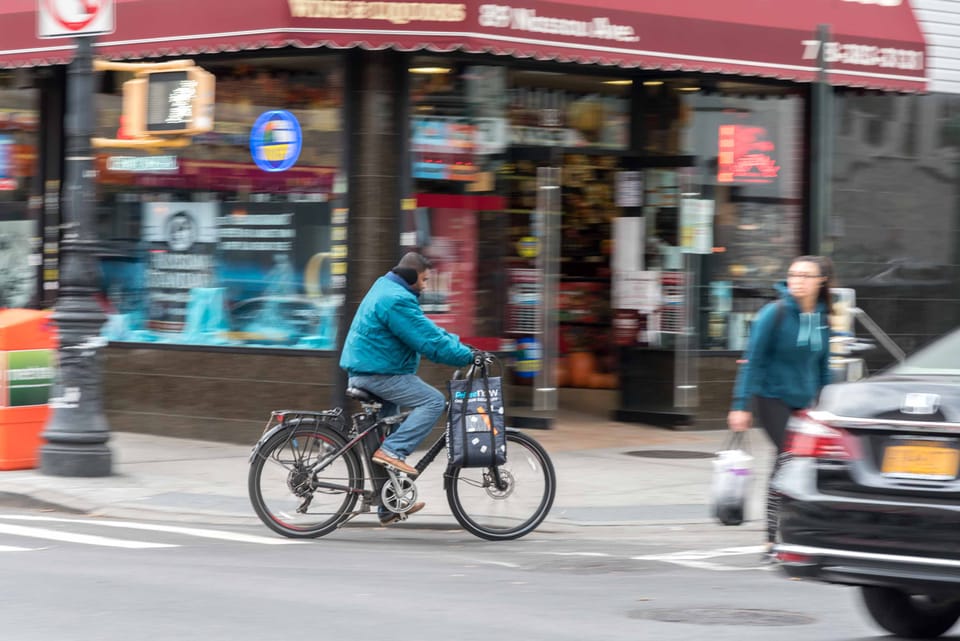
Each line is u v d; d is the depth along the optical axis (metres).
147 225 37.72
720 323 40.12
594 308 42.00
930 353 16.86
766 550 22.45
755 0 37.28
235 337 36.47
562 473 32.34
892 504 15.26
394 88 34.53
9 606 17.48
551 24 33.38
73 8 29.45
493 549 23.86
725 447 36.66
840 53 38.47
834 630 17.33
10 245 40.75
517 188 37.19
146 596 18.30
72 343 29.97
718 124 39.97
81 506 27.56
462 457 24.16
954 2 43.50
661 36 35.16
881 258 43.62
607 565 22.08
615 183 40.44
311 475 24.47
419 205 35.25
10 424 31.05
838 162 42.72
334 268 34.94
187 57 36.34
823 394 16.70
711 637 16.59
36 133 40.12
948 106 44.22
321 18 32.34
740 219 40.28
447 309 35.88
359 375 24.64
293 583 19.58
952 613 17.22
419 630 16.58
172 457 33.72
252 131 36.06
